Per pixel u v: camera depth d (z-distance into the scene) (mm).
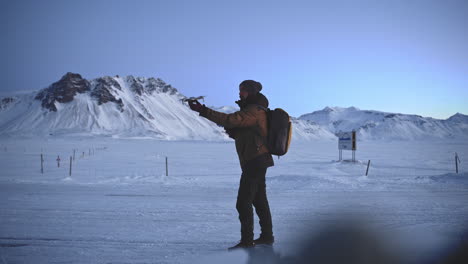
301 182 10125
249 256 2629
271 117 2951
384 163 31422
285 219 4605
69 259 2783
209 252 2916
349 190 8445
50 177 17469
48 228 4125
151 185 10117
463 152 61531
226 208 5832
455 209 5332
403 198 6855
